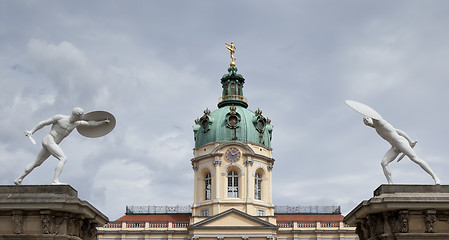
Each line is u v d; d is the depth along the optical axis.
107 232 84.38
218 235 79.81
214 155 83.44
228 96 89.31
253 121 86.44
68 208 20.77
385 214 21.77
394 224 21.53
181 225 85.12
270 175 86.06
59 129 22.62
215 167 83.25
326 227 85.00
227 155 83.50
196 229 80.31
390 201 21.09
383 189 22.19
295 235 84.44
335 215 91.56
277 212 94.25
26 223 20.84
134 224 85.31
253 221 80.00
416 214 21.27
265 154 86.25
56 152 22.30
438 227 21.17
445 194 21.89
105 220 24.80
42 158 22.61
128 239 84.31
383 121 23.00
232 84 90.38
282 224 85.69
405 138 23.23
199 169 85.44
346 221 26.03
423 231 21.12
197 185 85.06
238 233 79.88
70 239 21.00
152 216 90.00
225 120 85.38
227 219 80.31
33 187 21.61
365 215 22.88
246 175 82.81
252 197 82.75
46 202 20.52
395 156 23.03
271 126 89.56
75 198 20.98
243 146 83.38
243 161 83.31
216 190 82.31
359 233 25.12
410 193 22.05
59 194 21.36
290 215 91.31
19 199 20.62
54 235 20.67
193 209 84.69
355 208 23.42
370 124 23.25
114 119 23.48
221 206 81.88
